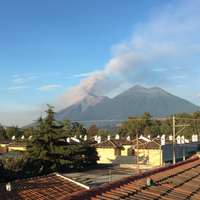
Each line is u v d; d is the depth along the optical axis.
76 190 18.17
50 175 20.84
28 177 26.08
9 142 51.75
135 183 9.08
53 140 32.94
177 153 56.28
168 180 9.96
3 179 23.88
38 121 35.00
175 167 13.01
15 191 16.86
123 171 34.09
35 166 27.58
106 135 122.06
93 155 41.44
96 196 7.50
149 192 8.09
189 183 9.88
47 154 30.66
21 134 79.81
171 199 7.63
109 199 7.13
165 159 49.88
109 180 27.52
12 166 24.62
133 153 53.66
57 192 17.44
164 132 119.12
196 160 15.77
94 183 25.88
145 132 121.69
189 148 64.31
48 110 35.00
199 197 8.30
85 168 36.56
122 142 57.44
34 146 33.97
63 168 32.69
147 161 49.06
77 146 32.91
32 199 15.84
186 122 111.75
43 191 17.28
